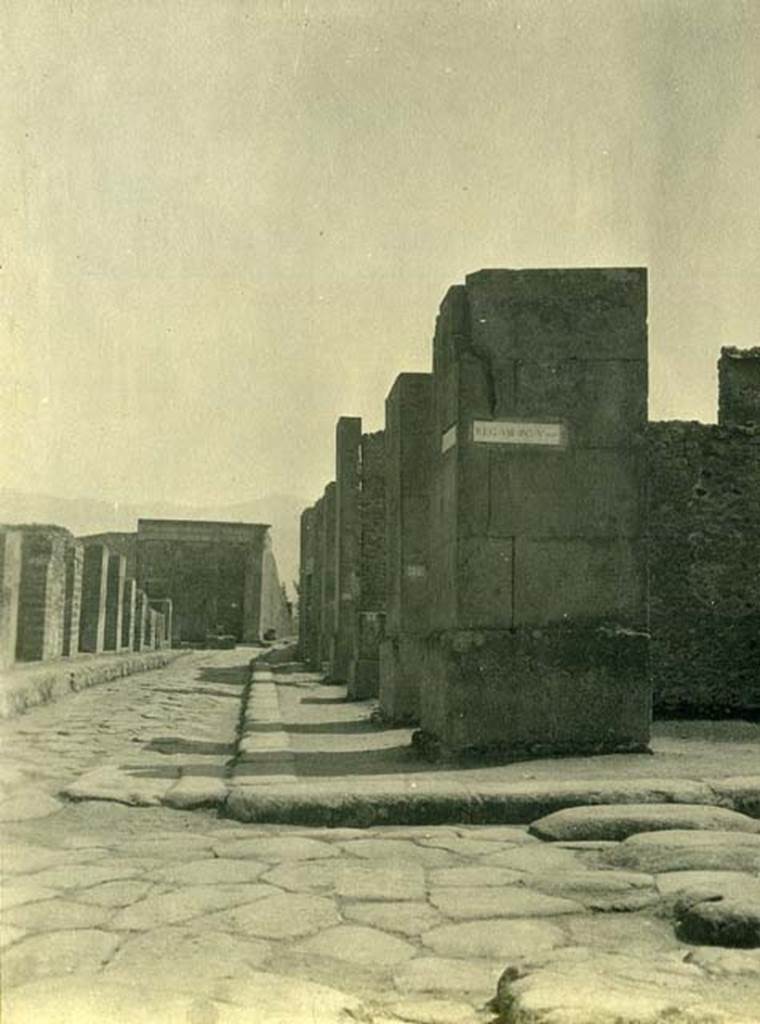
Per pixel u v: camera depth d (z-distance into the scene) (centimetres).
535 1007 254
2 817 505
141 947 312
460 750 679
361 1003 270
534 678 689
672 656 1091
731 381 1148
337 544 1620
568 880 388
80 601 1777
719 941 319
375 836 473
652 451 1114
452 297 732
